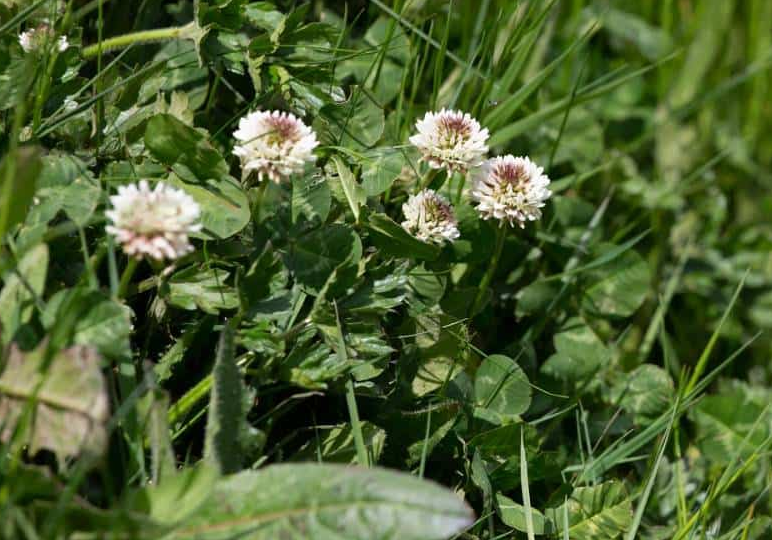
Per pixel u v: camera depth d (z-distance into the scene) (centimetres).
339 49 81
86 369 70
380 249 78
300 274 76
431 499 69
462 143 78
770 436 80
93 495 72
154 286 76
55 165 75
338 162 79
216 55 80
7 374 70
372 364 76
